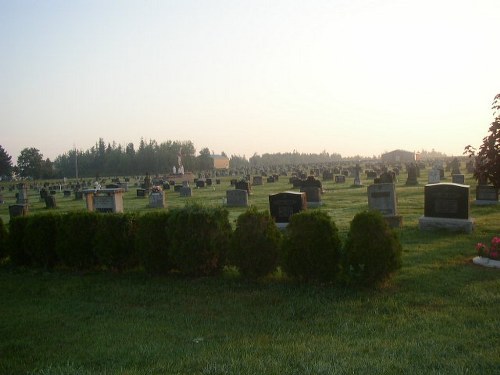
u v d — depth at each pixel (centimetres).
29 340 692
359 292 844
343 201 2688
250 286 926
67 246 1127
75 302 888
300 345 609
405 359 543
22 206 2711
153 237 1040
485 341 599
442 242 1318
